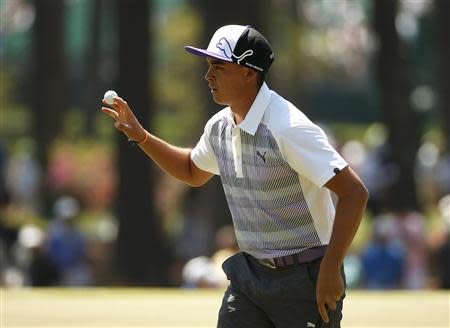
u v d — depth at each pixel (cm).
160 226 5934
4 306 2745
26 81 11462
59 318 2556
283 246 1517
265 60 1491
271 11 7288
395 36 6806
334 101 13100
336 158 1449
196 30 9750
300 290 1509
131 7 5862
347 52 12506
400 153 6481
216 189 5456
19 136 10956
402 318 2559
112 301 2842
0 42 11869
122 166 5872
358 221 1453
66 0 9606
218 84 1501
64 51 8131
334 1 11594
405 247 4594
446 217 4594
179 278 5706
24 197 7419
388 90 6731
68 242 4903
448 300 2866
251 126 1476
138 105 5853
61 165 7550
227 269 1573
